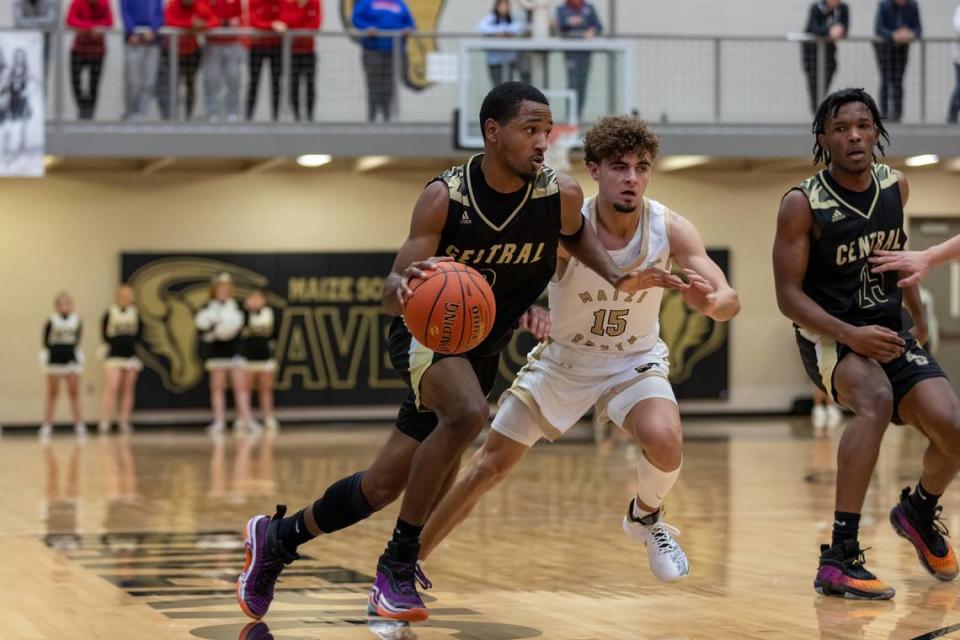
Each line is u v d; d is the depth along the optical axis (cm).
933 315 2055
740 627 470
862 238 551
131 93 1688
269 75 1762
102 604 523
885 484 1027
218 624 477
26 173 1636
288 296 1952
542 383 518
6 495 998
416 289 427
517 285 466
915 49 2008
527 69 1648
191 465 1269
